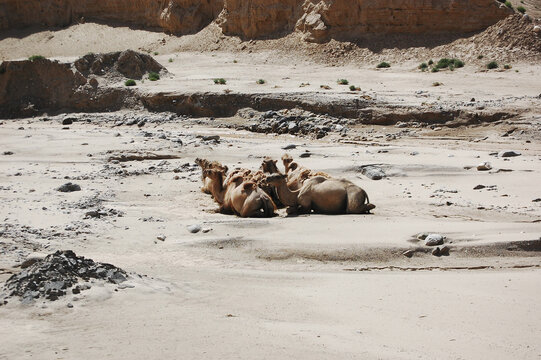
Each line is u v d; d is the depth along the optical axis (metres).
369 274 27.11
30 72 112.44
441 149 63.66
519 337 18.97
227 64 138.75
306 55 138.50
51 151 66.00
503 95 90.56
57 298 20.31
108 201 42.31
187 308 20.69
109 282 22.16
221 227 34.16
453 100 87.06
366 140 75.31
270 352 16.61
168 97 98.94
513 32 121.88
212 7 167.50
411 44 130.12
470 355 17.41
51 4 188.62
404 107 83.12
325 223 34.59
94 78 108.88
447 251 30.05
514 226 32.94
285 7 149.75
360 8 136.88
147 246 31.52
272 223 34.78
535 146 68.00
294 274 26.78
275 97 91.19
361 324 20.05
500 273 26.92
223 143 69.50
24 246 30.05
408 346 17.97
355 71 120.56
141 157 60.84
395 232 32.06
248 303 21.98
